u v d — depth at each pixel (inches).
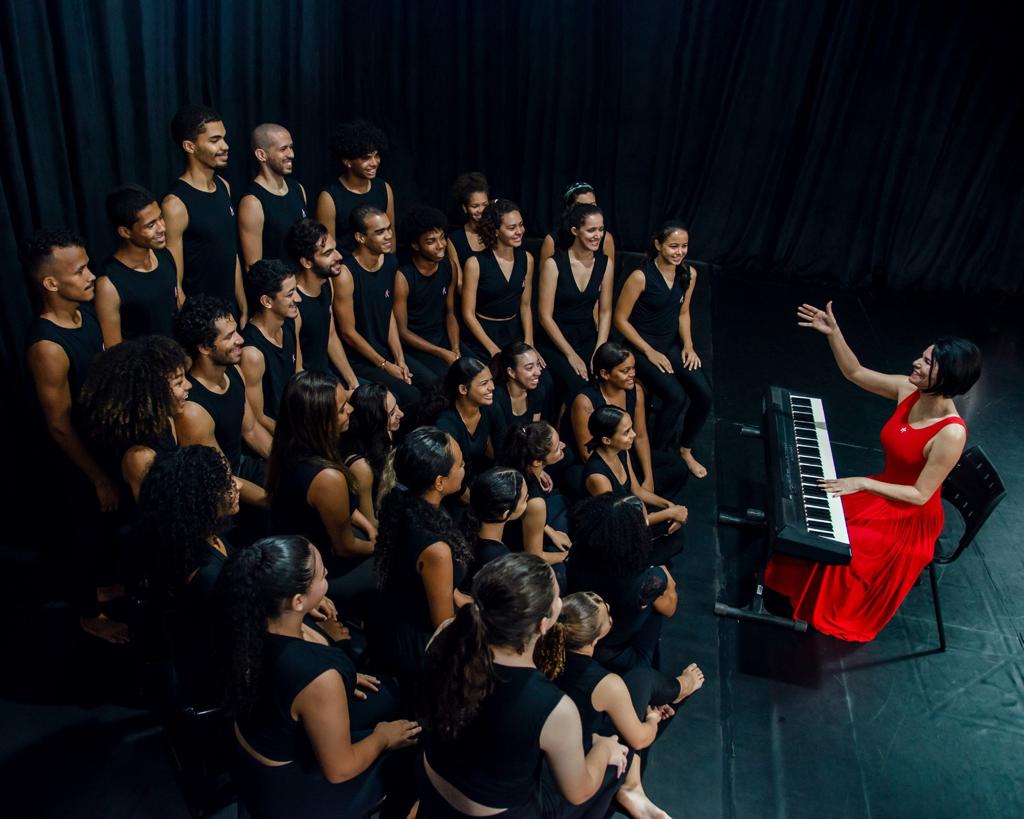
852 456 190.7
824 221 262.7
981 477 136.1
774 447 148.3
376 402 130.1
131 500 114.0
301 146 227.9
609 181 269.0
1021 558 165.3
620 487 140.5
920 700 133.0
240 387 131.1
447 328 188.1
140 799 105.0
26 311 146.8
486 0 246.1
